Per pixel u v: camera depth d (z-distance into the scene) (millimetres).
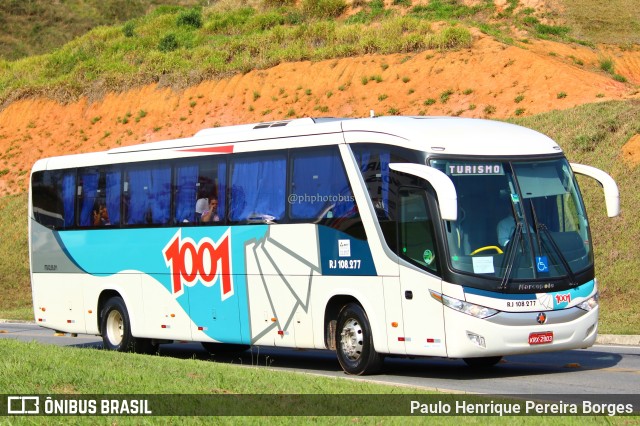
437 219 12930
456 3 47781
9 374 11406
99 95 46969
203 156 16891
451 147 13281
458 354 12734
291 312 15109
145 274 17922
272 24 50188
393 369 15117
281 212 15312
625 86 33000
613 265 23328
